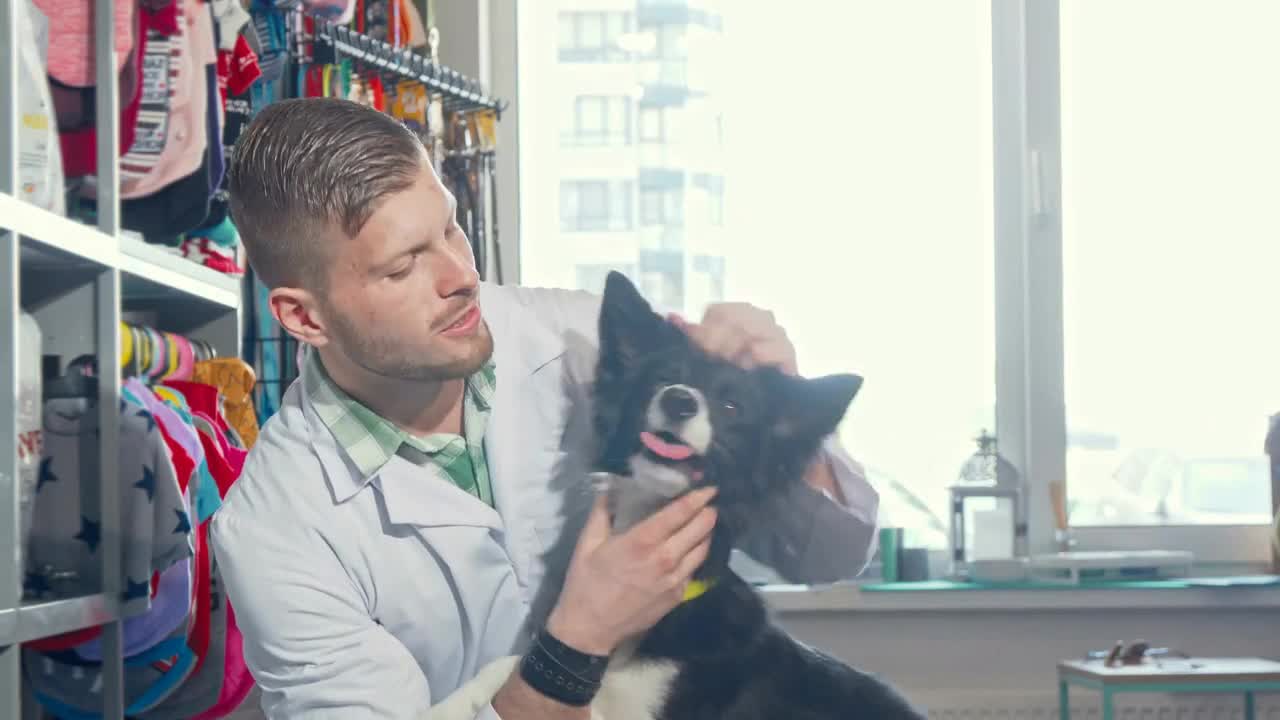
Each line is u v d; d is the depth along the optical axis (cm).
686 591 98
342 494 112
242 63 191
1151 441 334
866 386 338
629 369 103
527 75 345
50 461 153
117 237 157
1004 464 326
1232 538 329
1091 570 310
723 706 97
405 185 104
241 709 205
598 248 342
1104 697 258
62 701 161
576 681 96
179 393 185
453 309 106
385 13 269
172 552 160
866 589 307
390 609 110
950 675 311
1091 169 337
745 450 100
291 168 104
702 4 341
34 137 146
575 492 104
